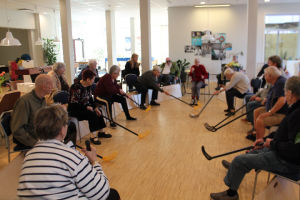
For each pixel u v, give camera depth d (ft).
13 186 6.48
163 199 8.77
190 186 9.57
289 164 7.16
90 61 21.75
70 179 4.61
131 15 43.88
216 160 11.73
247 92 19.51
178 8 35.32
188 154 12.47
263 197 6.33
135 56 25.16
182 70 33.91
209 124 17.37
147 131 15.26
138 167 11.18
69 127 9.30
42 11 38.24
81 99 13.52
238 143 13.76
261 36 34.50
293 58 35.06
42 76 9.16
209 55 35.76
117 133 15.81
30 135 9.16
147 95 23.09
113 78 17.24
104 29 61.87
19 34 42.73
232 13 34.40
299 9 32.94
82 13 40.86
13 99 14.19
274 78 11.60
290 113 7.34
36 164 4.51
